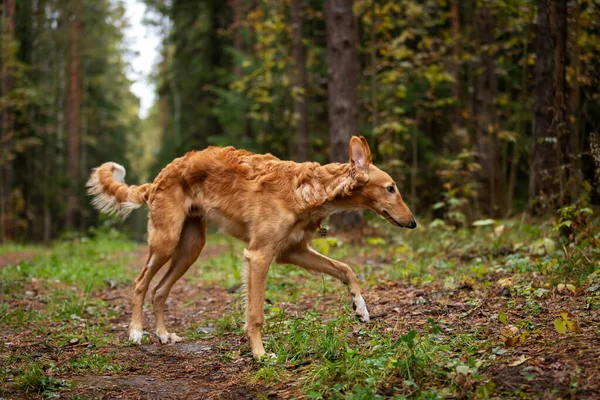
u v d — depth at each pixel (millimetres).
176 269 5906
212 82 23844
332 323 4957
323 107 18875
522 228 8609
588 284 5391
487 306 5406
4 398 4070
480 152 13453
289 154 18453
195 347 5496
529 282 5867
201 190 5555
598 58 9359
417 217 12883
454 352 4320
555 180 7277
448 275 7086
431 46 13750
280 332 5375
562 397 3393
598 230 6980
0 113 21703
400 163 12430
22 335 5859
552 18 7066
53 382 4352
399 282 7066
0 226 20906
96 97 34531
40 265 10578
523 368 3781
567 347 3994
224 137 19469
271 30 16453
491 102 13406
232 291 7977
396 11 13758
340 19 12055
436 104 14289
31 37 25672
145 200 5980
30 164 26672
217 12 23672
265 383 4332
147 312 7129
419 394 3666
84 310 7016
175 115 32062
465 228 10148
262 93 16828
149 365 4973
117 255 13602
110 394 4238
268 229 5074
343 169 5223
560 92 7105
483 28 13188
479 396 3500
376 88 14727
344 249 9992
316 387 3990
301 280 8008
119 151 37906
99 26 31922
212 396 4148
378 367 4137
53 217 28938
